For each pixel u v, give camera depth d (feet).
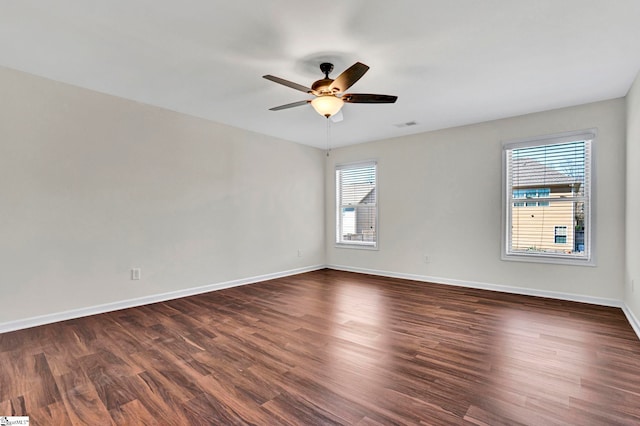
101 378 6.95
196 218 14.16
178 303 12.73
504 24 7.28
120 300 11.89
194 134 14.05
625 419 5.50
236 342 8.87
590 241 12.47
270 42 8.05
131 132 12.12
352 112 13.42
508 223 14.38
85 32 7.62
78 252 10.89
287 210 18.42
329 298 13.48
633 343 8.66
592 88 10.93
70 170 10.71
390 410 5.80
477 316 11.03
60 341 8.91
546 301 12.82
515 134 14.02
